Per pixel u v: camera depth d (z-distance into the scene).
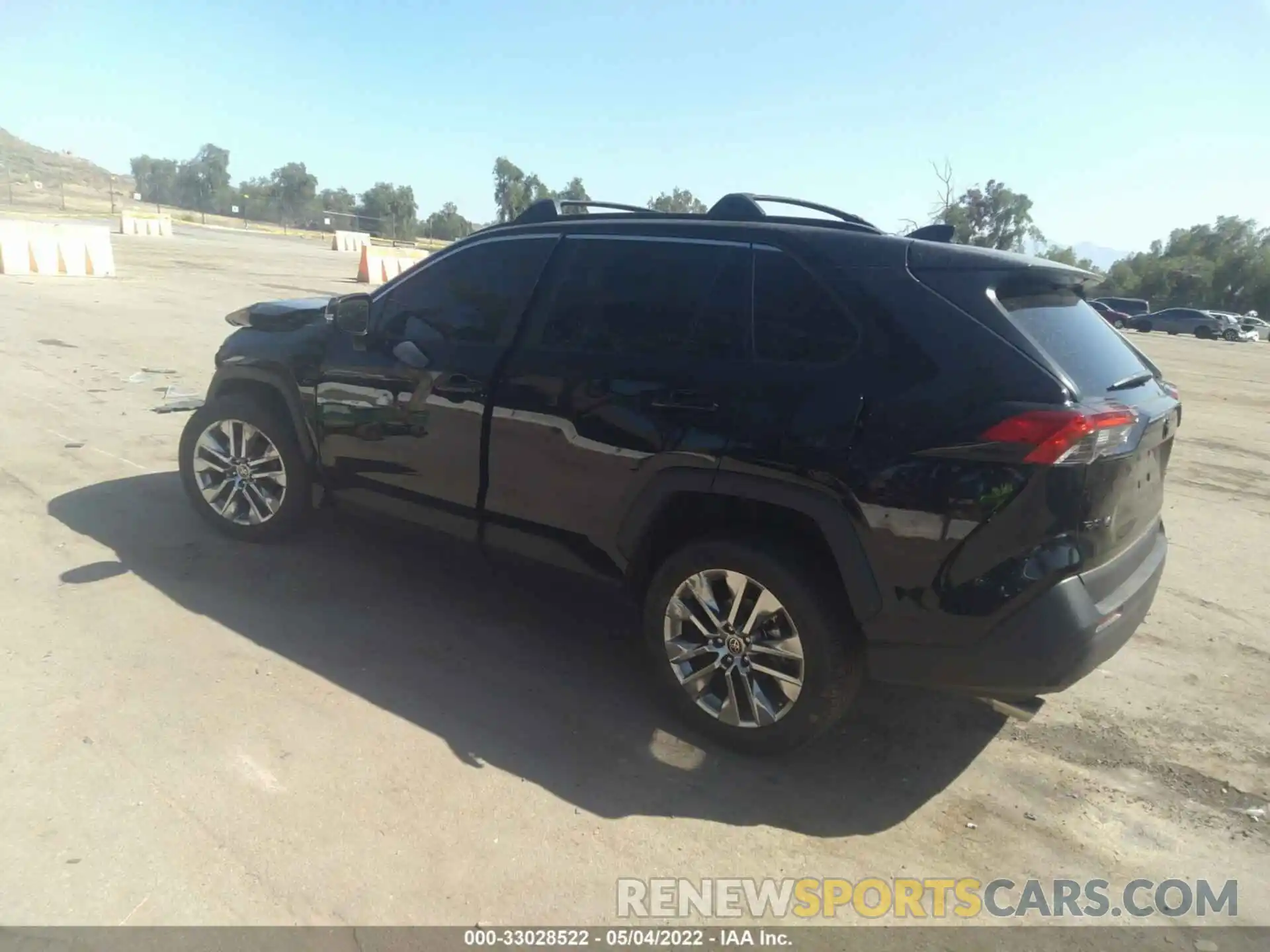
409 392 4.00
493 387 3.72
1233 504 7.65
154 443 6.57
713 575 3.20
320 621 4.03
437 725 3.30
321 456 4.43
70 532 4.77
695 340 3.27
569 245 3.69
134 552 4.57
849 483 2.86
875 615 2.89
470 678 3.67
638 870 2.66
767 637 3.13
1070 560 2.68
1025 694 2.83
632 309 3.46
